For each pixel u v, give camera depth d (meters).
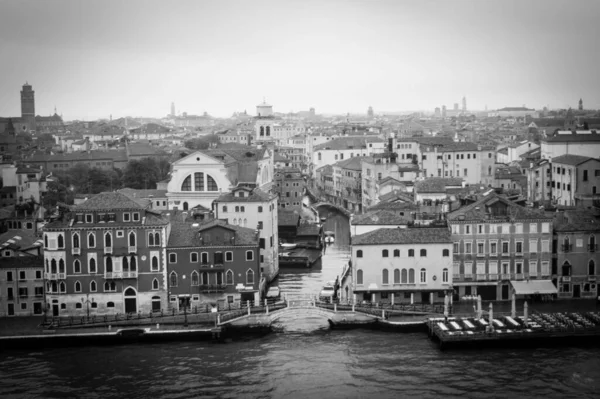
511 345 114.69
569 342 114.88
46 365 112.12
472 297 132.62
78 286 130.00
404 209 165.25
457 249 132.50
